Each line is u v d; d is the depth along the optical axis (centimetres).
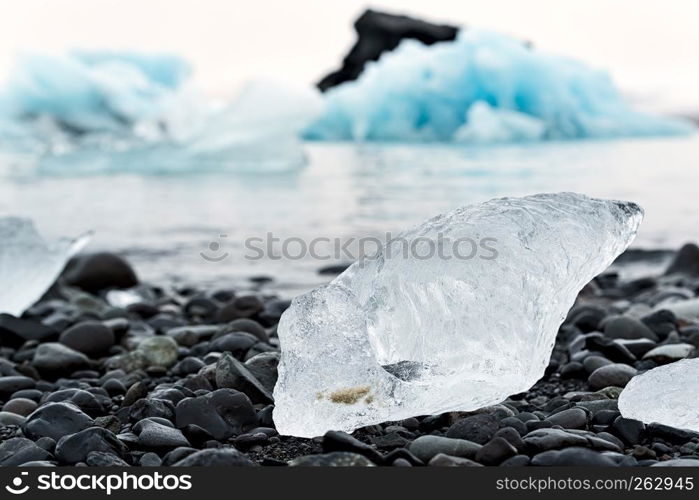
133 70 2100
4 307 384
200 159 1473
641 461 204
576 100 2106
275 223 814
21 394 272
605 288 524
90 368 317
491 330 215
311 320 220
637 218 236
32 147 1948
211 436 224
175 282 569
